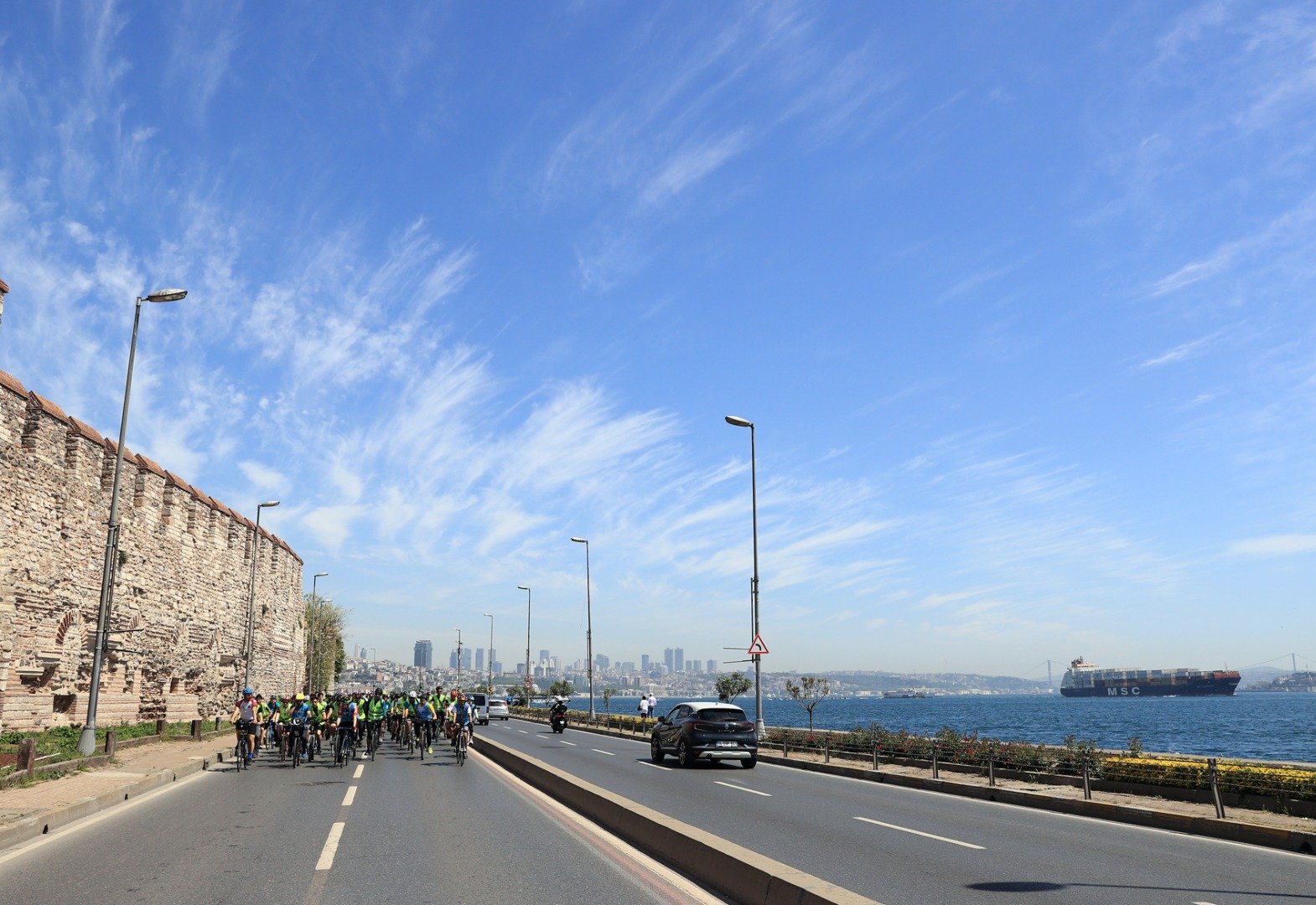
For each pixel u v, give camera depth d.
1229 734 75.25
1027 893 9.13
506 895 8.77
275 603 59.53
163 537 38.38
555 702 50.09
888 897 8.88
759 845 11.95
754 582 36.72
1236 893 9.25
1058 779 19.25
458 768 23.81
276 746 31.55
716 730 25.59
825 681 33.81
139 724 34.25
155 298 25.58
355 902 8.47
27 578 26.78
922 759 23.56
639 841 11.77
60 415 28.83
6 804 13.98
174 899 8.55
